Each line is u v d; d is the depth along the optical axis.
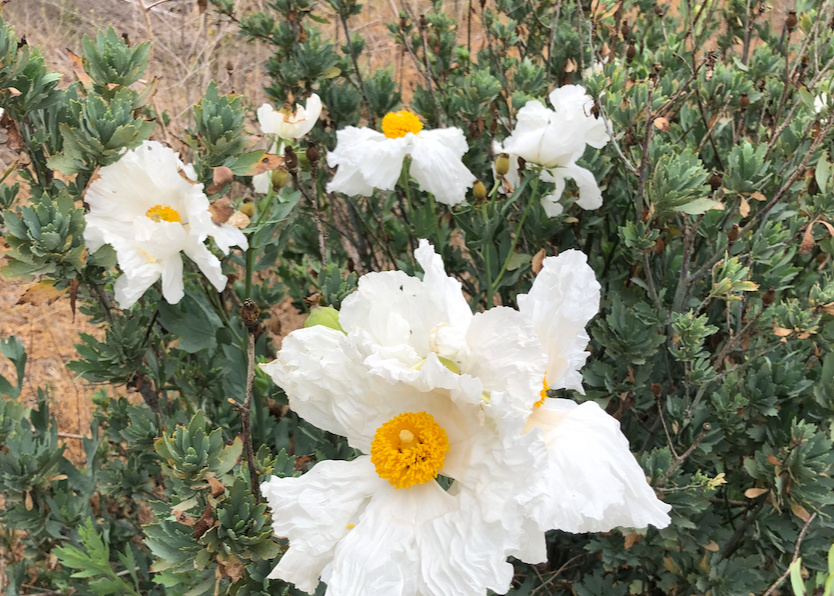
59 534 0.42
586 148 0.50
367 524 0.23
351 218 0.72
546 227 0.51
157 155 0.33
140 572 0.47
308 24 0.77
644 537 0.45
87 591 0.44
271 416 0.47
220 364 0.48
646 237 0.41
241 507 0.28
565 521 0.22
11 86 0.36
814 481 0.39
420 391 0.23
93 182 0.33
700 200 0.39
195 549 0.29
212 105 0.36
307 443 0.43
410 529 0.22
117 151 0.34
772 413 0.43
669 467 0.41
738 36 0.68
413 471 0.22
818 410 0.44
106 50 0.38
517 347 0.22
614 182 0.54
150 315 0.44
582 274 0.25
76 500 0.43
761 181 0.40
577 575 0.51
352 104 0.65
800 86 0.47
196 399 0.48
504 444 0.21
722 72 0.49
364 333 0.22
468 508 0.22
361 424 0.24
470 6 0.69
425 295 0.23
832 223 0.41
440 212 0.64
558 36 0.64
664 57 0.59
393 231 0.67
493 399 0.21
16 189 0.39
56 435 0.43
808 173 0.46
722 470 0.49
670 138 0.54
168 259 0.34
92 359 0.40
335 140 0.66
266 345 0.50
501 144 0.51
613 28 0.59
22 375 0.42
